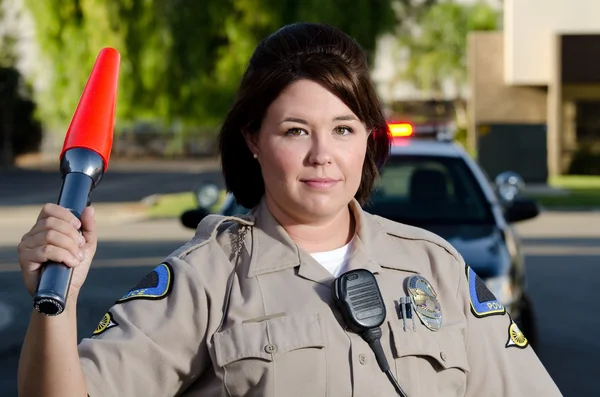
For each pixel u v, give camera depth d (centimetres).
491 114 3859
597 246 1802
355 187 265
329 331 250
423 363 258
